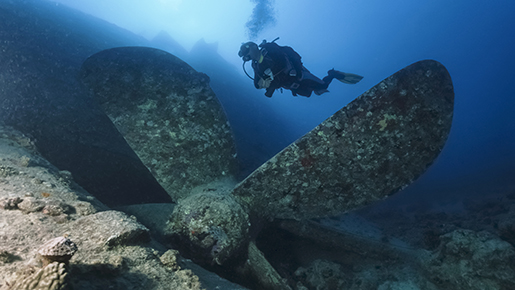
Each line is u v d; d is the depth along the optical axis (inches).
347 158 120.4
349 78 173.9
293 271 157.2
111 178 182.2
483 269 136.3
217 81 414.6
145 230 82.9
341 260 170.7
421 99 116.5
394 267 164.4
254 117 378.6
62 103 175.5
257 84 168.4
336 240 168.9
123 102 145.9
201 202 127.8
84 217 79.7
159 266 71.8
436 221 263.4
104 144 182.7
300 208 130.9
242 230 125.4
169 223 130.3
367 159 120.6
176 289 65.7
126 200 183.6
